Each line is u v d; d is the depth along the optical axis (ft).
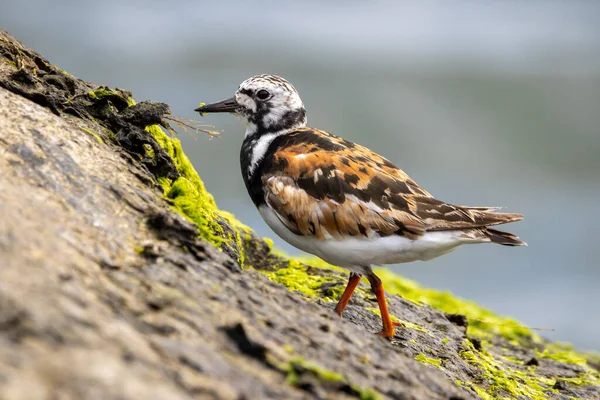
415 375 24.26
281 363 20.75
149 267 22.90
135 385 17.16
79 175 25.66
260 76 38.65
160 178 31.01
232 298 23.26
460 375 32.53
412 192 33.37
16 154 24.77
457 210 33.35
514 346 46.42
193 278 23.32
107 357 17.67
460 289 82.23
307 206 33.09
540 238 93.56
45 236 21.49
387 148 118.73
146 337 19.44
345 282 40.60
